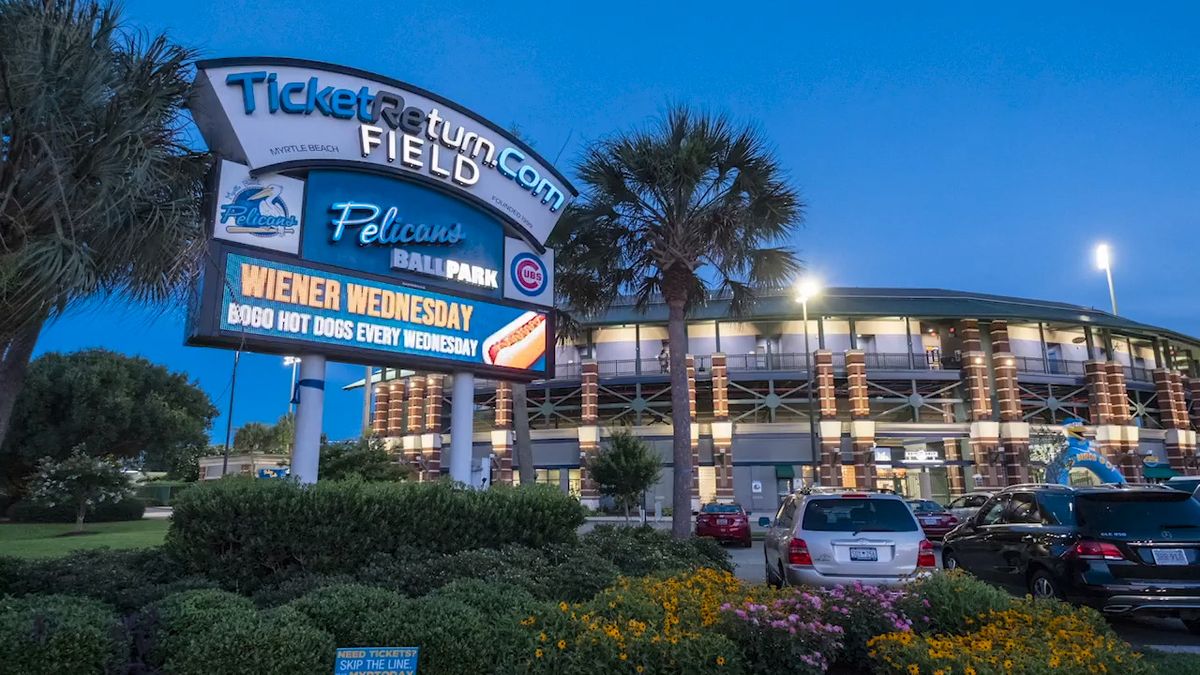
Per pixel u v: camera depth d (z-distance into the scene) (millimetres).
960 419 42531
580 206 14633
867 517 8633
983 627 5270
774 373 41000
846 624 5375
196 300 9148
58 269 5047
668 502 41031
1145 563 7812
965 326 42156
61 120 5398
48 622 4188
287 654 4426
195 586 6418
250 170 9891
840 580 8070
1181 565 7773
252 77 10141
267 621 4645
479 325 12094
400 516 7984
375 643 4715
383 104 11383
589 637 4504
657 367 43594
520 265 12945
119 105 5859
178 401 33344
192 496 7340
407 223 11500
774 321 43344
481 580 6488
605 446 32281
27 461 27781
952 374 41469
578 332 18656
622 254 14852
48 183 5445
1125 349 48969
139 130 5887
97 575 6559
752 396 42344
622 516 38188
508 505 8898
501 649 4723
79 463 23422
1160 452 45188
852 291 49156
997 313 42469
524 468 17891
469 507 8539
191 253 6609
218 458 57750
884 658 4770
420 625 4766
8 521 27500
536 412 44438
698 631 4773
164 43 6469
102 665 4238
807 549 8289
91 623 4348
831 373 40719
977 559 10289
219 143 9898
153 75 6363
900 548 8164
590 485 41125
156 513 38344
